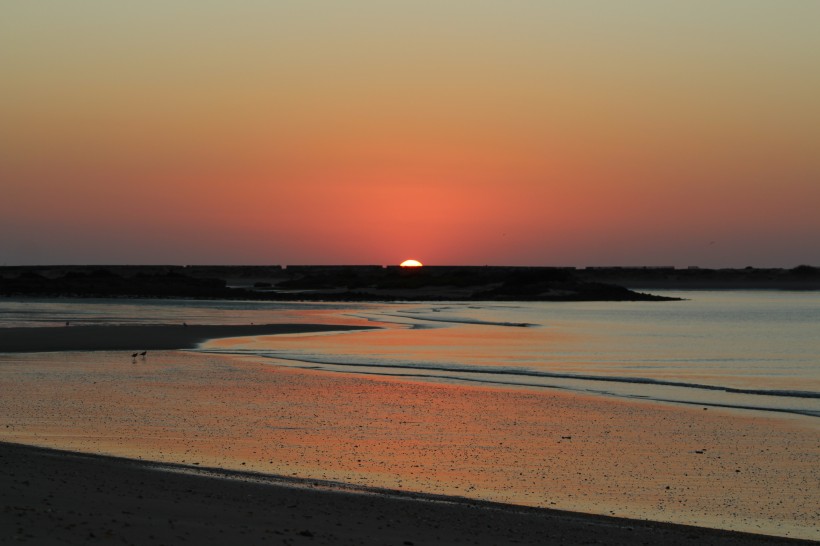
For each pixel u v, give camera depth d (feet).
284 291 572.51
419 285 610.24
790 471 58.70
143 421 72.28
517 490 52.24
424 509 44.11
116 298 434.30
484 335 199.93
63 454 54.60
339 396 90.63
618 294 551.18
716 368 131.64
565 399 92.79
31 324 210.18
